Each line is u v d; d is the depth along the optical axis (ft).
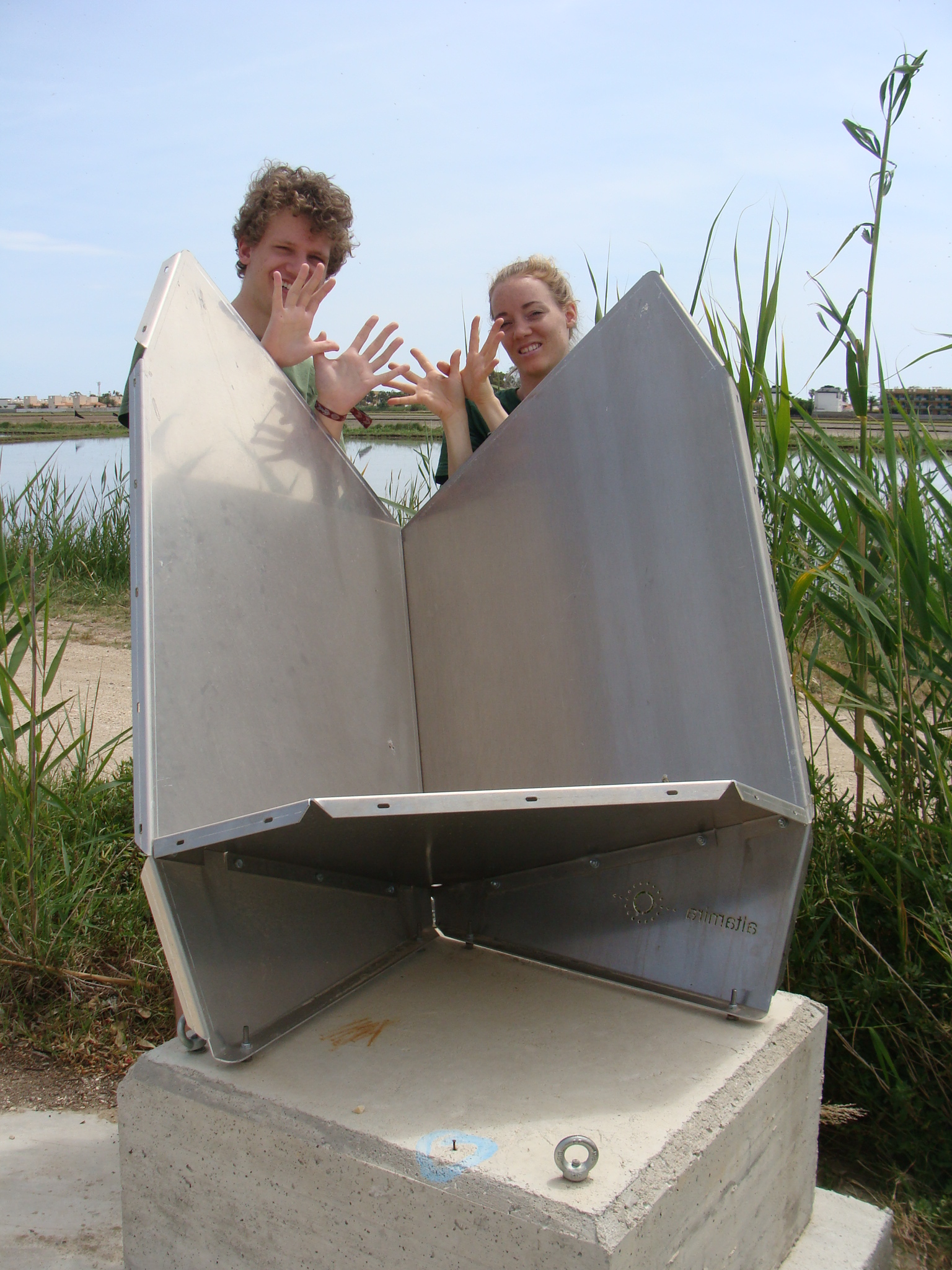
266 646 5.54
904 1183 6.18
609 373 6.04
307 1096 4.34
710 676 5.54
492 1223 3.68
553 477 6.32
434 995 5.37
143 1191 4.71
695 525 5.63
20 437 28.58
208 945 4.57
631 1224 3.57
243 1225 4.37
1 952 7.75
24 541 21.49
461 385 7.61
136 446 4.76
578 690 6.21
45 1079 7.11
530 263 8.45
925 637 6.77
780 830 5.05
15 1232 5.60
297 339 6.15
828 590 7.32
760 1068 4.69
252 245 7.06
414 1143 3.98
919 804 6.97
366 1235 4.01
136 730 4.51
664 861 5.49
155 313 5.07
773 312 7.27
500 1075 4.52
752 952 5.10
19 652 8.07
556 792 4.06
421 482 17.52
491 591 6.66
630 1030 4.96
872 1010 6.42
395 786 6.66
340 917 5.53
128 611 20.79
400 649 6.95
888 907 6.76
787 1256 5.13
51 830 8.77
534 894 5.96
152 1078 4.64
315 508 6.19
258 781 5.26
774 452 7.44
